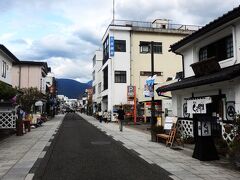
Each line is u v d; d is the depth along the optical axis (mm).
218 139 12250
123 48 42594
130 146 14695
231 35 14555
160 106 29141
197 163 10305
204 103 13711
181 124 15906
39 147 14391
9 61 29984
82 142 16453
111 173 8852
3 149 13703
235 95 12148
